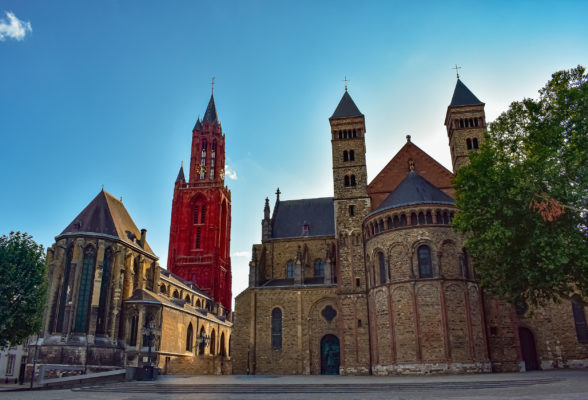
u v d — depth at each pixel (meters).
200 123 140.00
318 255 74.38
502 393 26.05
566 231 35.25
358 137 67.56
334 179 65.81
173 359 72.69
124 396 32.91
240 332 66.31
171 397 31.61
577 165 34.97
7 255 50.03
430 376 45.34
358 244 61.72
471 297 50.94
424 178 60.50
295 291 66.38
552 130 36.41
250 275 68.31
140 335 67.38
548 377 35.22
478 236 40.19
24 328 49.94
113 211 77.31
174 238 124.44
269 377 52.78
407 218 53.59
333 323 64.31
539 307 56.44
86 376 44.12
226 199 135.12
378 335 53.66
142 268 77.12
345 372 56.72
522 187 35.66
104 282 68.75
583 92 34.91
